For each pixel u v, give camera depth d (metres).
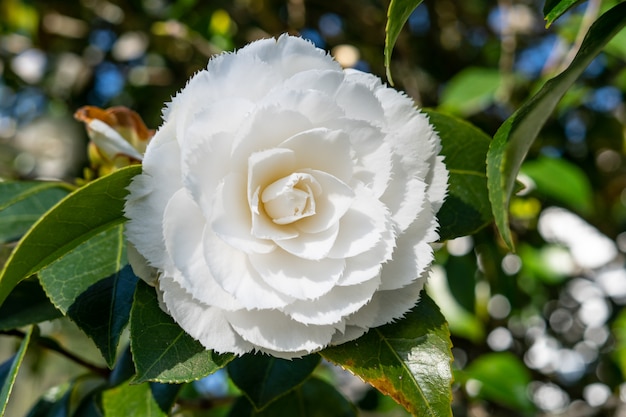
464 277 0.66
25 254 0.35
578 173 0.63
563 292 1.00
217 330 0.33
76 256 0.39
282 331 0.33
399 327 0.35
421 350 0.35
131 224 0.33
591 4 0.55
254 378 0.41
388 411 0.70
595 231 0.91
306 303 0.34
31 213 0.46
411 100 0.35
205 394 0.75
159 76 0.99
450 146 0.41
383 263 0.34
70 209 0.34
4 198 0.46
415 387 0.34
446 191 0.35
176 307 0.33
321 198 0.34
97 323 0.38
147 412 0.43
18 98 1.13
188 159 0.32
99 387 0.47
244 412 0.48
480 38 1.00
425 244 0.35
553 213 0.84
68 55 1.07
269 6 0.91
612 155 0.96
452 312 0.65
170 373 0.33
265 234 0.33
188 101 0.33
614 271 0.98
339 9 0.93
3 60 1.04
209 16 0.80
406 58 0.83
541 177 0.62
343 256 0.34
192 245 0.33
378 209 0.34
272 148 0.33
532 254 0.78
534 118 0.32
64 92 1.08
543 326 0.98
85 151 1.06
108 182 0.34
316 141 0.33
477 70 0.70
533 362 0.95
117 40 1.03
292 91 0.33
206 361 0.34
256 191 0.33
